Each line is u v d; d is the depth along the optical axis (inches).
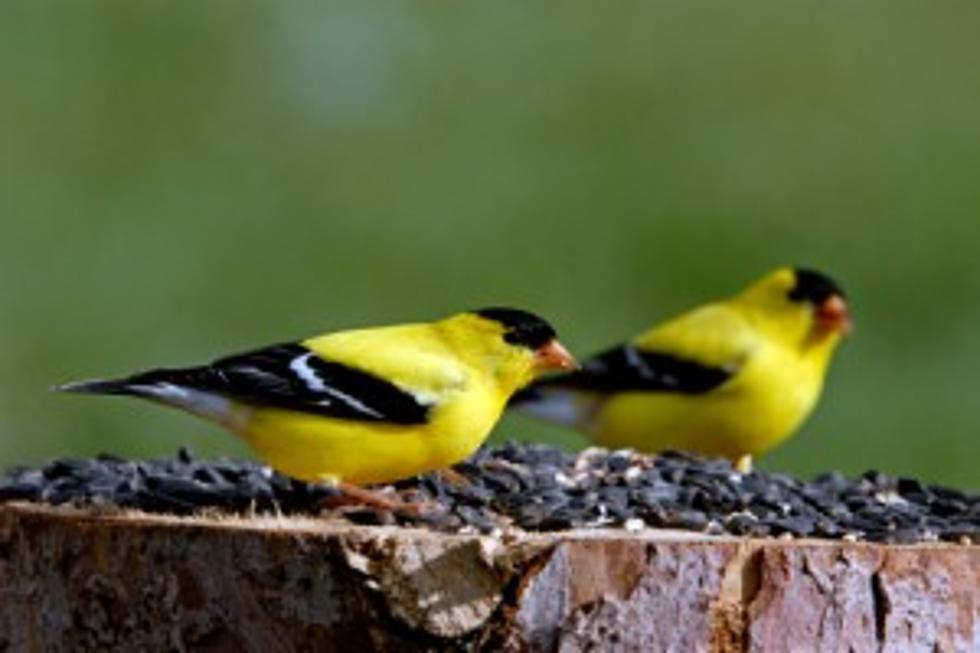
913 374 599.2
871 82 705.0
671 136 680.4
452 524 294.0
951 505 338.3
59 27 677.9
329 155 656.4
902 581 289.4
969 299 635.5
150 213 630.5
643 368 486.6
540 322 333.7
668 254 642.8
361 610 278.2
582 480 337.1
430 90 682.8
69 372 580.4
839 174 674.2
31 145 645.9
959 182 671.8
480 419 328.5
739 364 481.4
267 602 281.4
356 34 692.1
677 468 347.9
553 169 659.4
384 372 322.3
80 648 293.3
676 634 283.6
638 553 282.4
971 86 714.8
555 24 713.0
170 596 286.4
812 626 287.3
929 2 735.7
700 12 724.0
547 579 279.9
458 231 635.5
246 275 614.9
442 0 704.4
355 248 628.4
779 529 301.9
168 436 552.7
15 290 599.5
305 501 312.8
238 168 648.4
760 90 707.4
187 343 597.9
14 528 297.6
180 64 674.2
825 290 485.4
